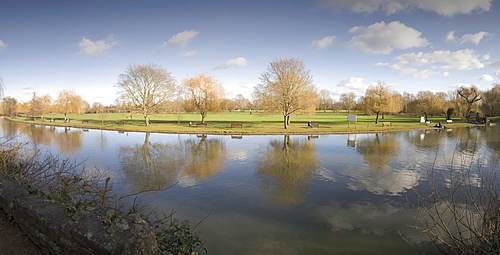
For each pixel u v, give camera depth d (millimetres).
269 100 38156
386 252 6824
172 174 14406
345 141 27344
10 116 81562
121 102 42719
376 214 9148
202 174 14422
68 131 39406
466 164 16406
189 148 23234
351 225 8344
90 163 17156
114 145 25156
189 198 10688
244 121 59156
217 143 26266
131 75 42188
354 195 11039
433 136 31672
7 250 4582
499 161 17281
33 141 27906
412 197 10680
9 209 5570
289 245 7176
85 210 4602
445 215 8727
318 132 34156
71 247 4031
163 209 9516
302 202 10320
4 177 6797
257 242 7305
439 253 6707
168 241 4875
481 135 32625
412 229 8016
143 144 25797
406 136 31703
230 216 9000
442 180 12906
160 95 43438
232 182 12906
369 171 14969
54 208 4867
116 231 3816
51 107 76812
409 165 16422
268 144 25406
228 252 6785
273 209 9633
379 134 33875
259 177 13812
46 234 4535
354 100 112750
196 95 44688
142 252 3666
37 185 7227
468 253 4980
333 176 13953
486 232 4996
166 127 41719
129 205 9523
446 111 59344
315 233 7848
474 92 56594
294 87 37969
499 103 57875
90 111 117438
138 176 13922
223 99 45625
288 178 13617
